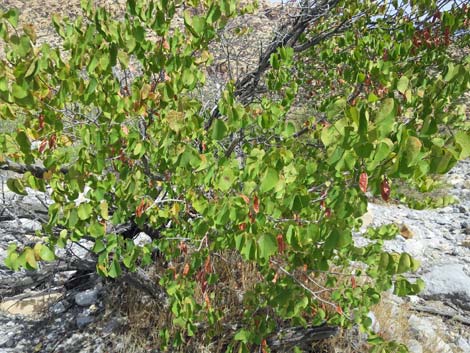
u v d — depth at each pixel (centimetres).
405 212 636
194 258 235
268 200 181
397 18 390
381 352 235
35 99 200
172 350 300
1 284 344
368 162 146
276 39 425
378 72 291
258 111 286
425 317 396
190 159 205
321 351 309
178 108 220
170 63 231
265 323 257
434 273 452
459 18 349
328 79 442
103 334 336
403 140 136
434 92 206
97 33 233
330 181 213
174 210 243
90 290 383
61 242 217
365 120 134
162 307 330
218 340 300
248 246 187
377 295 254
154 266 354
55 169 230
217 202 206
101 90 223
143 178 250
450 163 130
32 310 377
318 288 310
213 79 392
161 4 228
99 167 223
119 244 237
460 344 360
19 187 224
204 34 236
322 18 445
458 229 581
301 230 185
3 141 233
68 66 216
